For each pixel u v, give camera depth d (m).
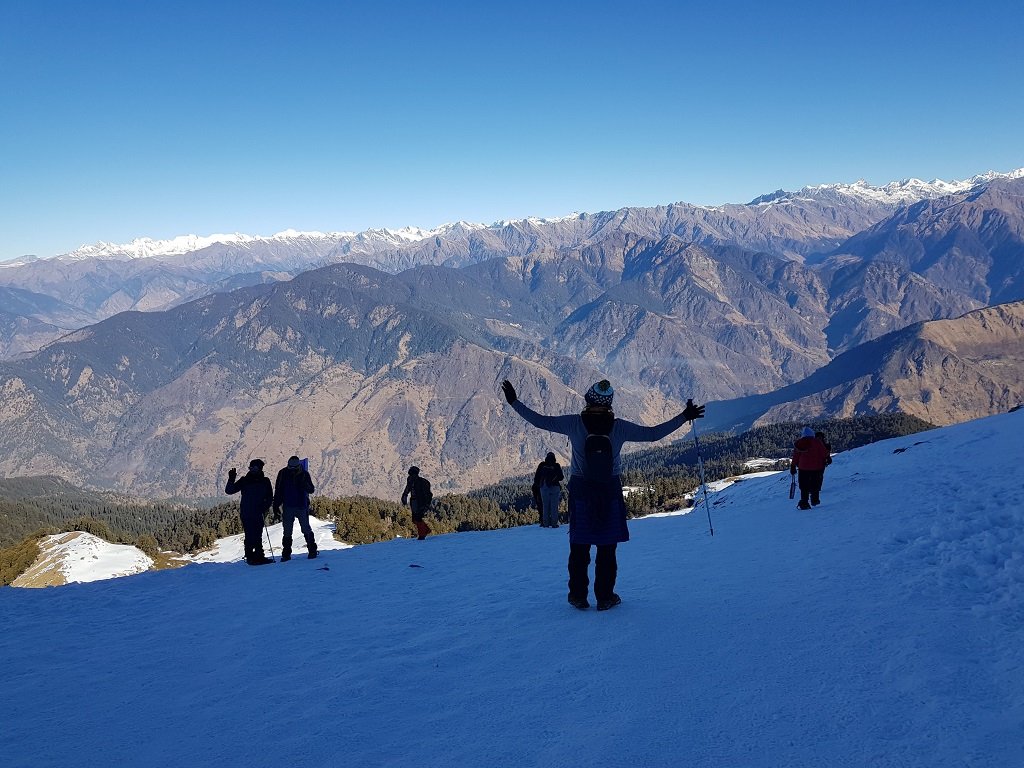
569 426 7.22
